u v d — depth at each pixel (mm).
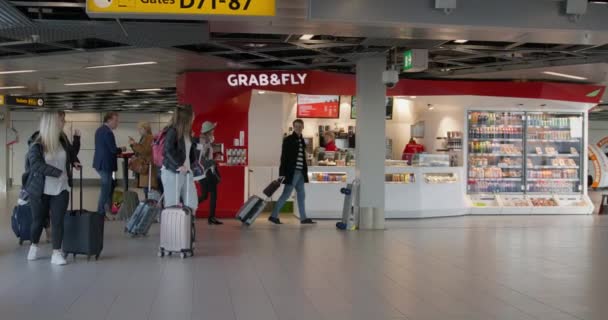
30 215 7867
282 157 10703
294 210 12375
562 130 13875
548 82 13117
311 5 6469
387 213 11977
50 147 6566
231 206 11828
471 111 13406
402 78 12867
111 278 5977
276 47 10172
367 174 10234
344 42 9461
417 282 5977
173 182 7355
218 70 12383
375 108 10273
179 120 7363
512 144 13695
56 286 5621
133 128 26672
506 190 13539
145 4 5891
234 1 6000
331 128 13930
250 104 13141
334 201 11734
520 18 6828
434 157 12562
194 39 8516
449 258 7387
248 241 8641
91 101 20750
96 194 18188
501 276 6316
